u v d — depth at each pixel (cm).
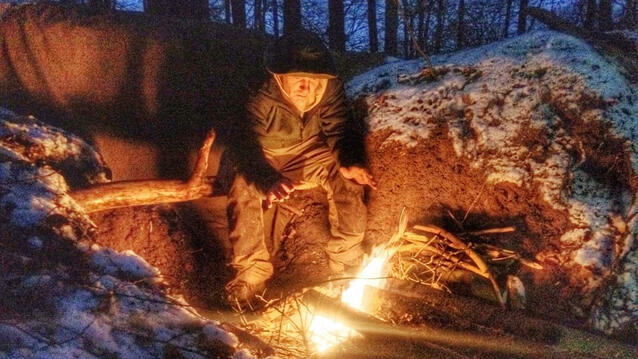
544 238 252
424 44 546
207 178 283
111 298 195
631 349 215
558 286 244
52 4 355
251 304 277
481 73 285
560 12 592
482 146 271
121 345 184
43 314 185
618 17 548
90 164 297
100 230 298
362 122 304
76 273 203
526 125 264
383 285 263
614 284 234
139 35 338
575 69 260
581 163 252
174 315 200
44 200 223
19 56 344
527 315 228
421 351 226
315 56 257
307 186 290
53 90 340
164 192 273
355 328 236
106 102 337
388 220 289
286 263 301
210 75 330
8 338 172
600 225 243
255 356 207
